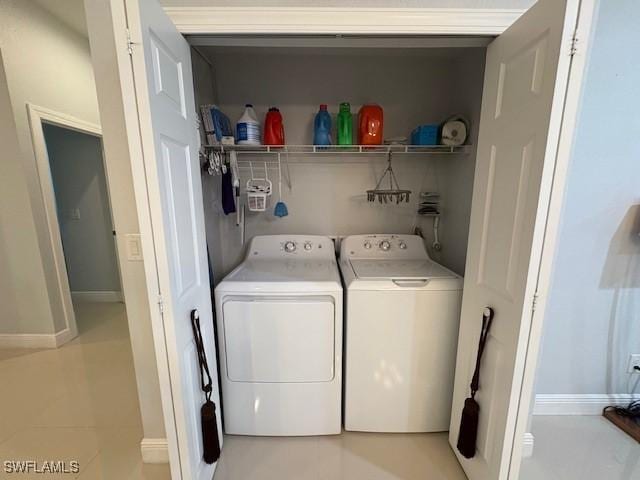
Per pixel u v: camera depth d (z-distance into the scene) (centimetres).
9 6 219
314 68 199
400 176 213
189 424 113
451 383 160
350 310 152
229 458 152
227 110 201
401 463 150
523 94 100
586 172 154
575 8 81
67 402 189
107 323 301
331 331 152
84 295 362
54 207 255
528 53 97
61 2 235
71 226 348
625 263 164
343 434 167
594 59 144
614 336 172
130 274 133
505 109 110
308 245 204
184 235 109
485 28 114
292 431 162
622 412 174
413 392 160
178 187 104
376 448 158
